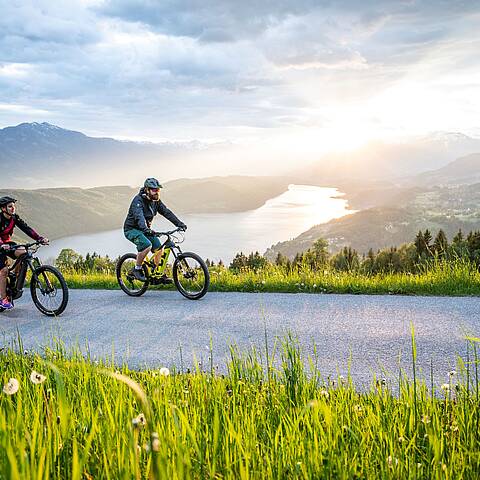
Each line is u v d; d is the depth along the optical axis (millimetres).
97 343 8695
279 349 7625
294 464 2424
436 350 7180
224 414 2828
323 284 11672
